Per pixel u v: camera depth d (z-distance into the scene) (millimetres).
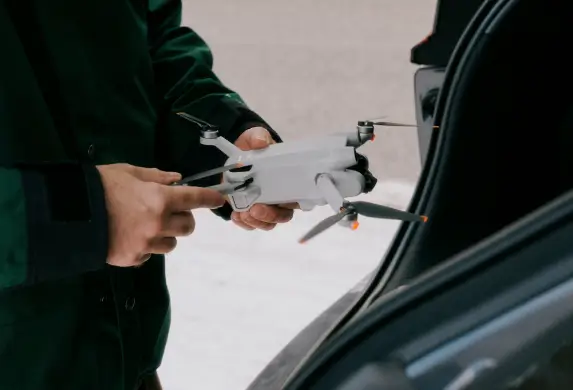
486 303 329
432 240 768
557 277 318
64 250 535
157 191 569
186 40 929
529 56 701
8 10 596
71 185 539
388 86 2832
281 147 686
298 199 666
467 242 781
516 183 765
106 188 563
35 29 617
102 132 700
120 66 717
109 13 694
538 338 318
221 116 848
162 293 869
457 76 708
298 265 1981
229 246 2102
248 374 1588
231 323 1766
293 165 654
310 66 3037
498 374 321
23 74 585
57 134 630
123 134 733
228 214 869
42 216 521
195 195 597
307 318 1759
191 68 895
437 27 1164
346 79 2918
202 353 1667
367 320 355
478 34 687
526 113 731
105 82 699
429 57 1196
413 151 2445
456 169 747
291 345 897
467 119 725
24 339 654
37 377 675
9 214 513
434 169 750
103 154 701
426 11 3324
